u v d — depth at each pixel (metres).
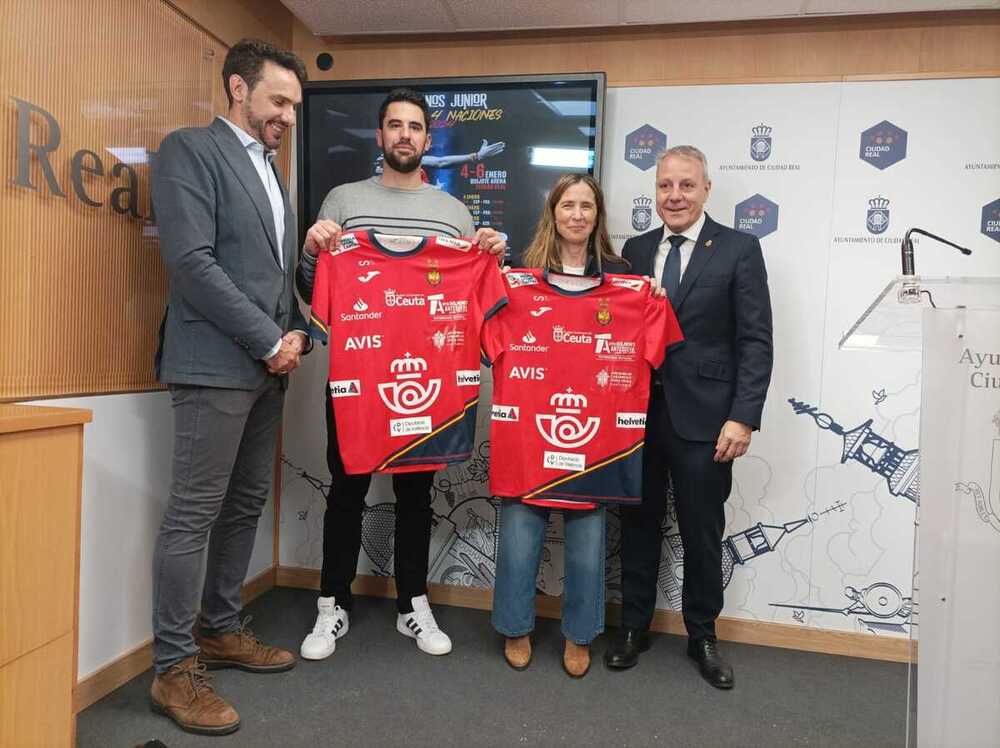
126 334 1.91
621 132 2.44
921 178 2.26
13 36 1.54
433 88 2.48
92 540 1.80
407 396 1.97
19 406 1.39
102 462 1.83
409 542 2.22
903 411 2.29
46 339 1.66
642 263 2.12
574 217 2.01
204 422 1.73
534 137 2.43
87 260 1.77
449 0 2.28
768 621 2.39
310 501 2.70
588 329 1.97
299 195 2.59
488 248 1.96
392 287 1.96
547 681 2.01
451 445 1.98
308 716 1.77
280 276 1.86
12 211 1.55
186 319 1.72
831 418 2.34
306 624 2.35
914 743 1.30
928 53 2.28
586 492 1.97
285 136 2.67
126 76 1.88
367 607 2.54
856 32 2.31
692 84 2.38
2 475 1.20
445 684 1.97
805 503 2.36
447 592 2.60
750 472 2.39
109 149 1.83
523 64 2.53
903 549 2.30
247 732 1.69
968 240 2.24
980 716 1.25
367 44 2.62
